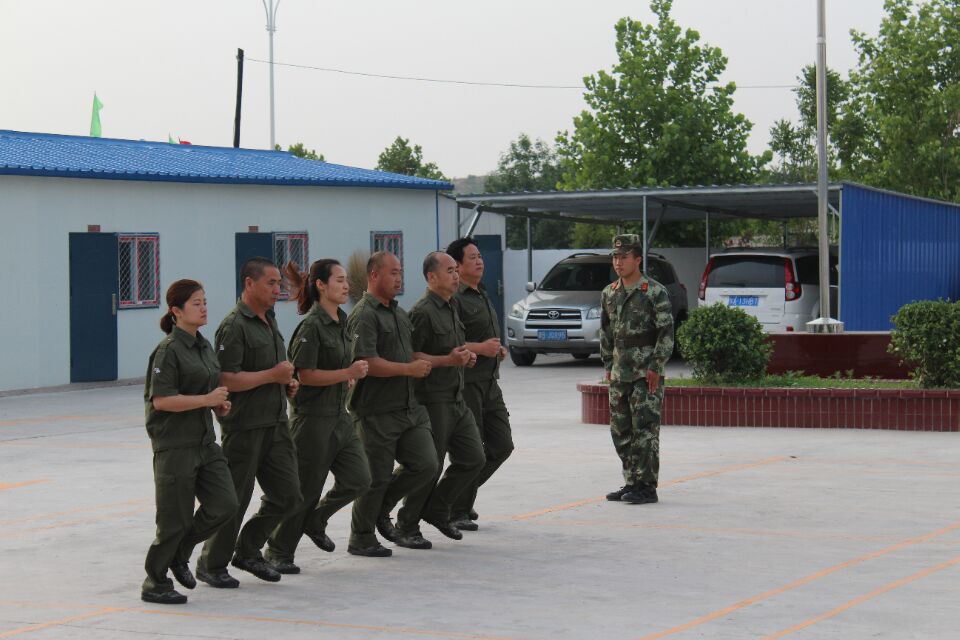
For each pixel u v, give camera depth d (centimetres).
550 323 2373
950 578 733
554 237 6159
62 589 749
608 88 3697
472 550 838
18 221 2080
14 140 2500
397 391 819
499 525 920
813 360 1622
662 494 1030
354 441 790
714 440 1348
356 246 2714
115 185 2233
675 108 3634
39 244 2112
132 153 2605
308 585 749
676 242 3616
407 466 830
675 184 3591
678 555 808
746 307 2297
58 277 2144
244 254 2470
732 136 3650
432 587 737
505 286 3127
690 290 3231
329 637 629
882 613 657
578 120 3719
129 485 1135
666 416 1488
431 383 851
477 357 894
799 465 1166
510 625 646
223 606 700
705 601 689
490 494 1049
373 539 828
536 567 783
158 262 2311
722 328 1502
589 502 1005
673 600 693
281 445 745
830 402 1428
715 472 1135
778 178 6750
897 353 1473
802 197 2409
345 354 779
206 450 702
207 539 738
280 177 2520
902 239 2478
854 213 2195
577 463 1212
